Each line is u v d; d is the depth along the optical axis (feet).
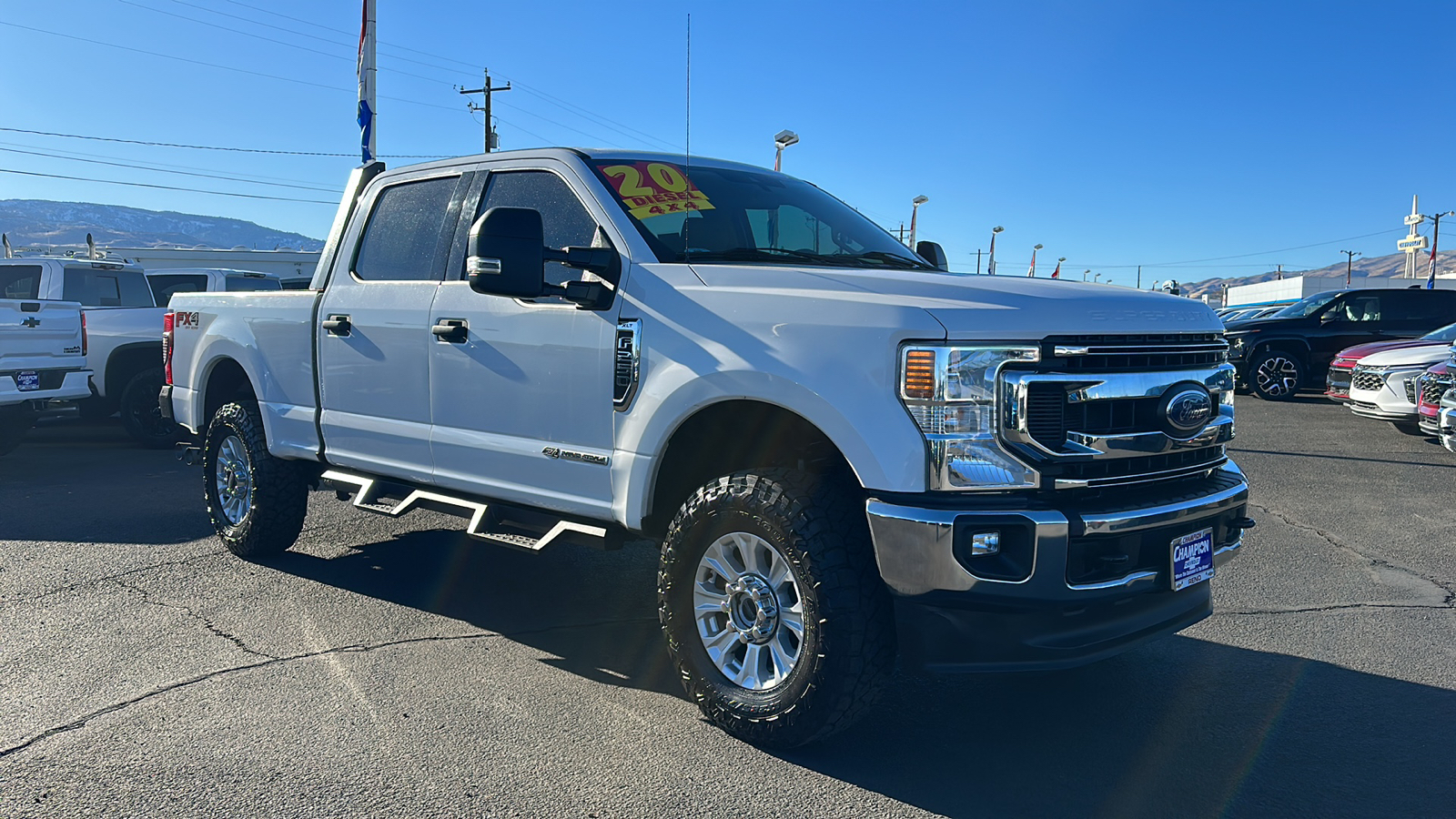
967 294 10.14
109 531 20.71
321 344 16.29
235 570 17.71
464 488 14.07
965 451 9.57
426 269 14.94
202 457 19.15
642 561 18.86
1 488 25.90
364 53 45.88
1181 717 11.69
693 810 9.36
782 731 10.37
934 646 9.83
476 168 14.80
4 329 27.32
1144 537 10.22
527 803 9.44
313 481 17.37
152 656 13.32
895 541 9.60
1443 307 50.06
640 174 13.42
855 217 15.31
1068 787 9.93
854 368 9.88
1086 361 10.03
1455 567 18.51
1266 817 9.32
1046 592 9.54
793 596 10.63
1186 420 10.46
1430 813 9.43
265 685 12.32
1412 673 13.10
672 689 12.42
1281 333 51.01
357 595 16.29
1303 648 14.10
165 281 42.60
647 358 11.63
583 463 12.36
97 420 43.42
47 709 11.54
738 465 12.14
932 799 9.65
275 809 9.25
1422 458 31.58
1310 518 22.71
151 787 9.66
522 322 13.07
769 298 10.78
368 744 10.66
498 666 13.11
